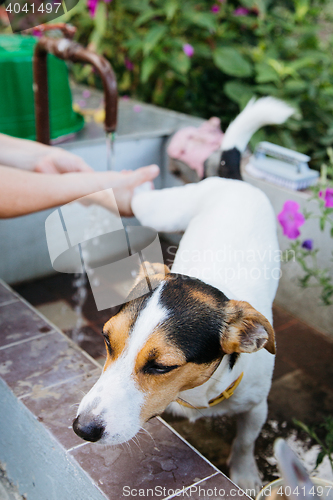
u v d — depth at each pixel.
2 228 3.13
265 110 2.74
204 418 2.36
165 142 3.78
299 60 3.78
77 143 3.29
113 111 2.78
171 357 1.34
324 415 2.40
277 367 2.72
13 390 1.70
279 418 2.37
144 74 4.05
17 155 2.16
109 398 1.31
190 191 2.61
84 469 1.40
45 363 1.86
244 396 1.84
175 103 4.71
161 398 1.40
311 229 2.89
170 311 1.41
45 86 2.82
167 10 3.84
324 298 2.66
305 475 1.12
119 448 1.49
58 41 2.63
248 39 4.38
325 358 2.81
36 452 1.65
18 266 3.31
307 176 3.02
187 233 2.36
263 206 2.43
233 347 1.47
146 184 2.32
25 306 2.23
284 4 4.34
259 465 2.12
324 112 3.78
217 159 2.93
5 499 1.87
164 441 1.53
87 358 1.90
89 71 4.89
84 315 3.06
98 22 4.09
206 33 4.20
